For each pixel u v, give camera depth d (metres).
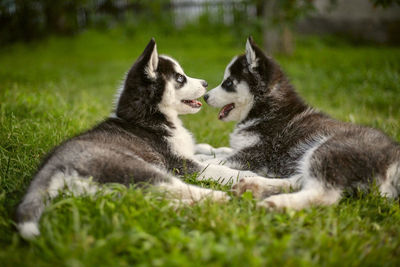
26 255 1.96
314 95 7.63
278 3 9.02
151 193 2.52
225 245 1.93
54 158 2.67
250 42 3.88
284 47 12.46
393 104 6.47
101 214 2.21
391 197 2.74
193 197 2.71
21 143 3.71
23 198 2.42
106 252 1.90
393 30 14.97
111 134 3.28
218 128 5.30
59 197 2.45
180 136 3.72
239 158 3.77
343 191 2.72
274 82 3.90
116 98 3.80
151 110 3.63
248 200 2.58
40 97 5.38
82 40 15.97
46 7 15.71
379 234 2.32
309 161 2.90
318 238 2.11
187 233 2.21
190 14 17.25
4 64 11.66
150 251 1.92
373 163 2.72
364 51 13.23
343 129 3.24
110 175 2.58
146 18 15.27
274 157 3.64
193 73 9.37
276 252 1.93
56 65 11.80
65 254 1.88
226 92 4.05
